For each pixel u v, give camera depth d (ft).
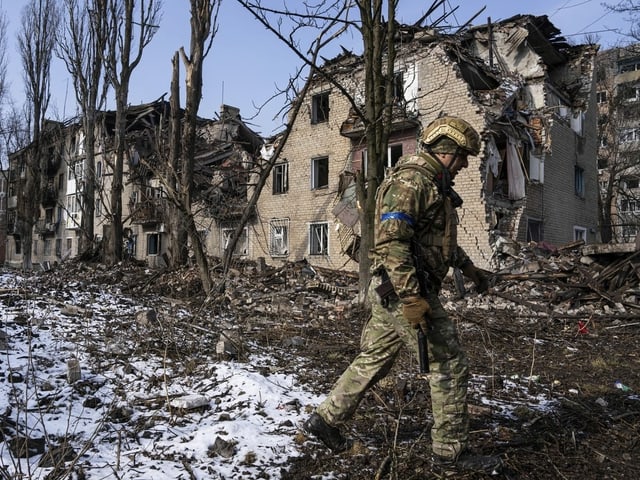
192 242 30.89
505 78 61.57
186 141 38.68
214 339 17.62
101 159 103.91
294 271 49.37
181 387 12.16
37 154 103.65
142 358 14.26
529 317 28.22
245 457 8.38
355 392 8.34
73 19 71.20
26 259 103.55
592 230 75.41
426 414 10.81
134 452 8.46
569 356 18.80
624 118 92.53
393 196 7.63
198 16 37.81
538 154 61.46
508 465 8.70
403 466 8.36
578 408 11.97
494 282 38.27
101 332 17.10
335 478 7.91
